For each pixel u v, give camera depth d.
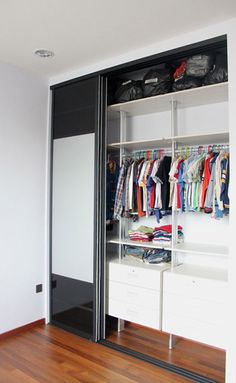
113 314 3.14
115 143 3.37
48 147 3.56
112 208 3.39
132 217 3.45
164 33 2.54
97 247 3.08
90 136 3.16
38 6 2.16
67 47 2.79
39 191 3.47
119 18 2.31
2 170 3.12
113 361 2.74
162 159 2.99
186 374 2.53
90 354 2.85
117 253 3.55
